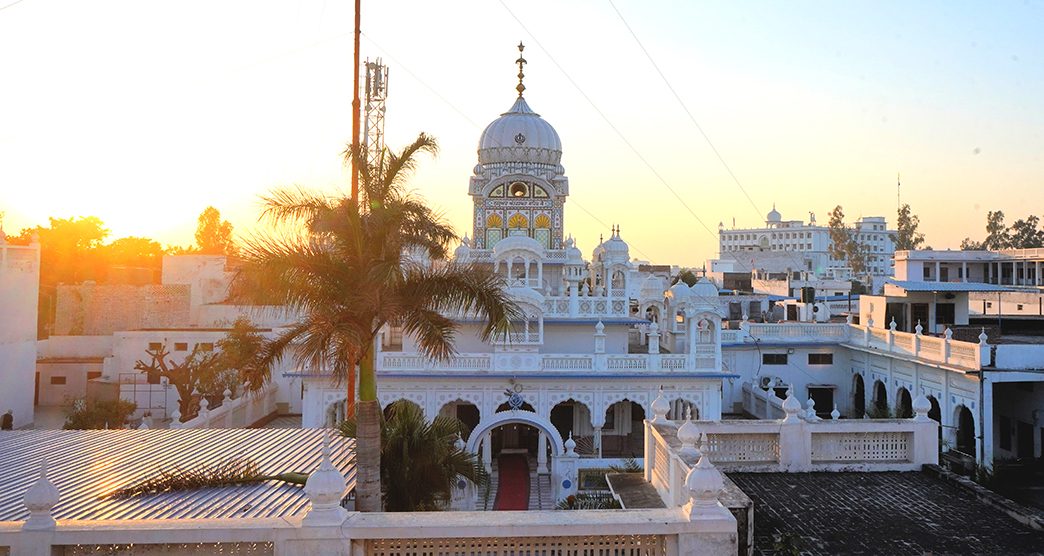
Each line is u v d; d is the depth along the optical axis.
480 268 18.00
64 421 49.06
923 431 16.36
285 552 9.15
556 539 9.47
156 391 49.19
